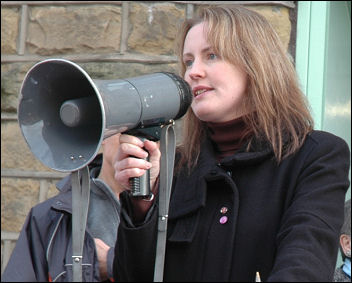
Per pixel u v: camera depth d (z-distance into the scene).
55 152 4.84
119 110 4.70
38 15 10.26
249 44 5.57
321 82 9.53
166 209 5.08
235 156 5.35
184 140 5.88
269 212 5.16
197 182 5.51
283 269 4.46
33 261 6.68
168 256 5.37
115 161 5.05
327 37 9.63
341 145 5.27
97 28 10.05
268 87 5.53
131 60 9.95
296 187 5.13
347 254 8.16
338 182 5.05
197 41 5.66
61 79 4.89
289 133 5.41
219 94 5.54
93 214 6.95
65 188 6.88
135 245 5.07
